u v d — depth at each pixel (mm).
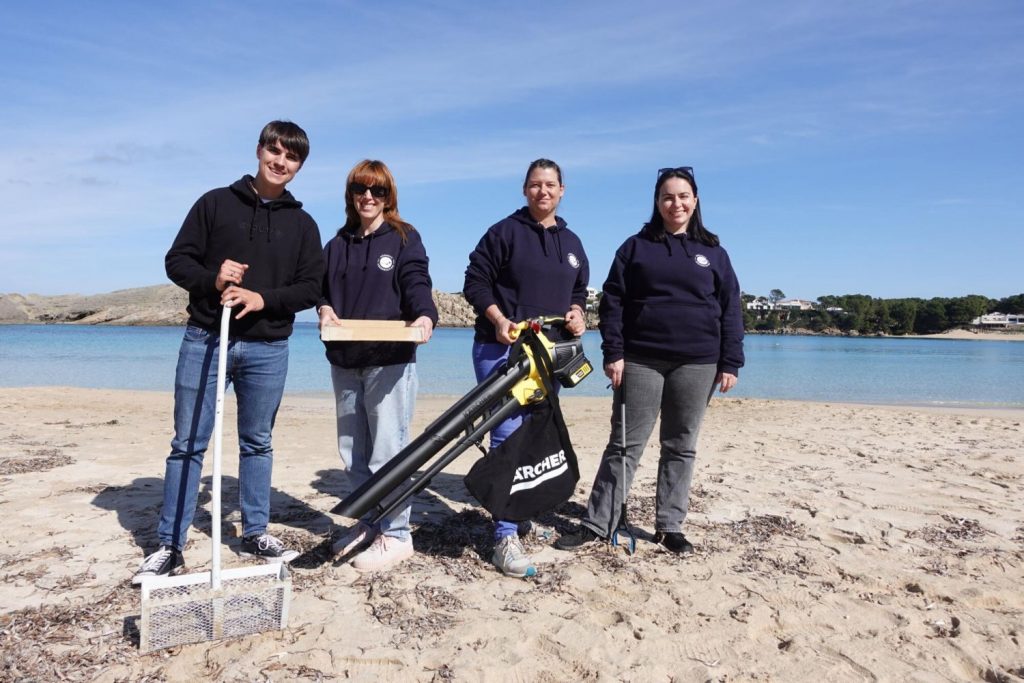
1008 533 4148
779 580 3314
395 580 3180
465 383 20562
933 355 53000
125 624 2635
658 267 3512
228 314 2793
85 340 55000
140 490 4746
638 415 3639
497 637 2621
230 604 2518
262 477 3377
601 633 2680
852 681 2385
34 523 3896
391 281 3344
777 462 6367
